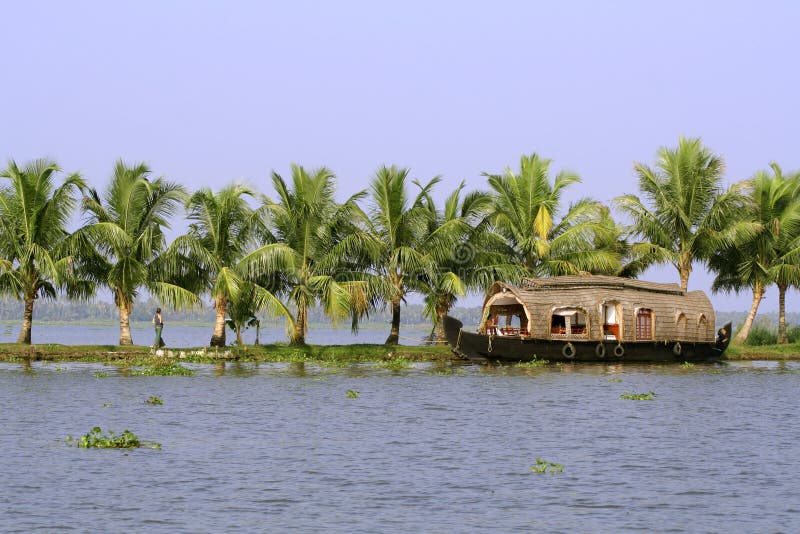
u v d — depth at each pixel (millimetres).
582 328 74125
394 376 60406
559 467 30484
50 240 65188
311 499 26281
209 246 69938
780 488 27922
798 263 81500
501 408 44719
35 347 66625
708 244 79312
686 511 25344
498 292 74062
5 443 33438
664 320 73562
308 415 41750
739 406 46219
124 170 66812
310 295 71812
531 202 79938
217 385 53031
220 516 24516
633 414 42969
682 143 80625
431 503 26000
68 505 25234
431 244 75375
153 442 34250
